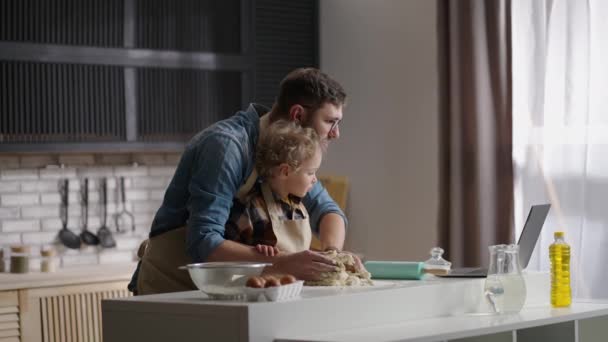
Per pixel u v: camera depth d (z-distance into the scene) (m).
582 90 4.13
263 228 2.56
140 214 5.11
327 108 2.67
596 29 4.10
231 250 2.37
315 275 2.34
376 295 2.23
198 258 2.43
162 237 2.64
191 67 4.96
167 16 4.88
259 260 2.35
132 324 2.18
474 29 4.43
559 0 4.23
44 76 4.55
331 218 2.87
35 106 4.53
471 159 4.45
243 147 2.53
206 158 2.48
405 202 4.99
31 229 4.80
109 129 4.72
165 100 4.89
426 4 4.89
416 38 4.95
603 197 4.07
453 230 4.46
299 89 2.66
